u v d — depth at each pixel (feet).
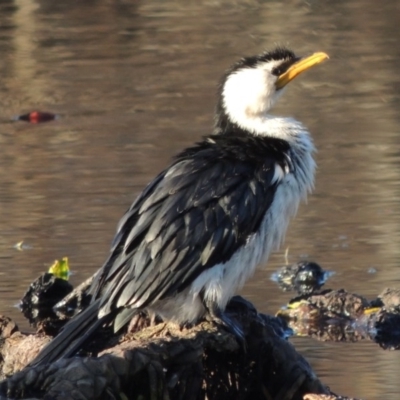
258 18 88.17
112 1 92.12
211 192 32.94
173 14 89.86
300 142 35.53
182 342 30.91
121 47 80.64
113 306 31.81
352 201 50.72
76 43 81.82
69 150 59.57
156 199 32.81
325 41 80.43
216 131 37.19
